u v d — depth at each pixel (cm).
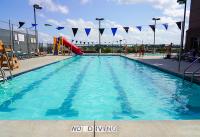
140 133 309
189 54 1661
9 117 513
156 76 1103
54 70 1351
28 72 1091
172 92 768
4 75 856
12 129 321
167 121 355
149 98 686
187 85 876
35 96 707
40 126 332
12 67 1079
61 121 352
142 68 1451
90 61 2027
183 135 304
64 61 1908
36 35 2361
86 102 640
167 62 1597
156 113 543
